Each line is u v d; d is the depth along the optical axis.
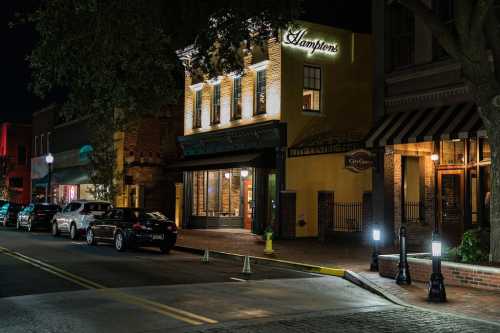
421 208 22.36
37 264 16.84
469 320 9.85
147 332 8.62
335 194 28.03
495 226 13.48
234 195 31.80
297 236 26.80
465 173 20.89
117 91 13.76
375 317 9.99
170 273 15.30
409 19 21.77
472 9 13.66
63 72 13.57
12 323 9.17
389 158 21.81
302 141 26.97
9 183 59.41
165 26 14.02
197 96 34.19
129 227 21.27
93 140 33.03
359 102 29.05
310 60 27.67
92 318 9.57
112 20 13.07
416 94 20.88
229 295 11.93
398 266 13.66
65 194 48.28
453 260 14.30
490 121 13.45
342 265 16.58
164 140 38.12
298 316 9.95
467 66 13.32
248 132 28.44
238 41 14.52
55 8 13.16
